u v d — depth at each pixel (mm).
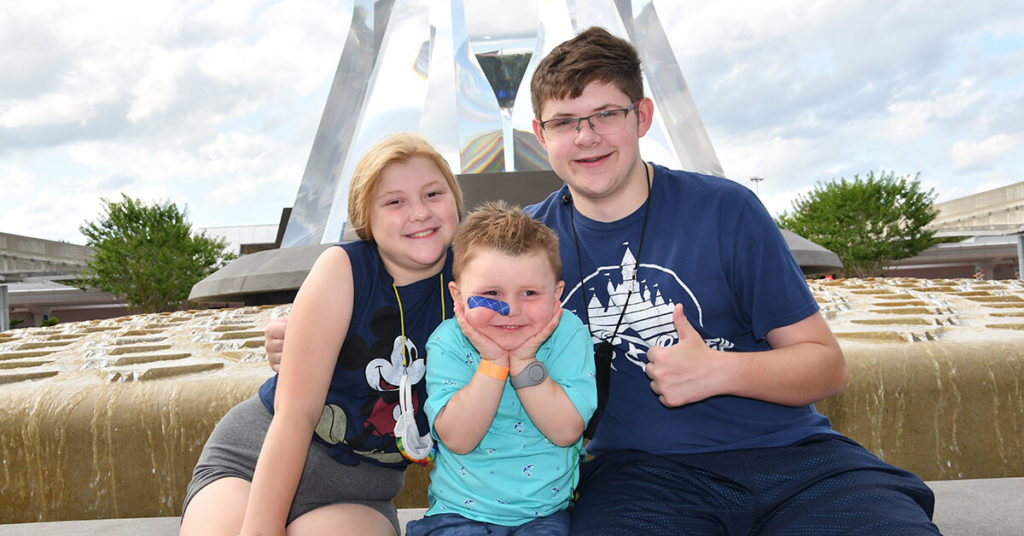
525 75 7918
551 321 1679
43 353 4703
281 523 1673
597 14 8008
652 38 7938
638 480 1865
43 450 2844
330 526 1780
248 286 6641
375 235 1823
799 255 6965
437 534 1726
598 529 1709
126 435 2834
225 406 2850
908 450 2939
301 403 1734
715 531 1765
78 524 2531
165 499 2854
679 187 1993
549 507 1783
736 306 1950
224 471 1884
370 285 1867
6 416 2846
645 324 1945
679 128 7645
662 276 1935
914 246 32688
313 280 1813
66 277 34375
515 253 1656
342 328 1803
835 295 6688
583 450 2127
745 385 1732
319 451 1921
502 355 1673
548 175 6879
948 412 2928
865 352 3012
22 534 2424
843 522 1580
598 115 1900
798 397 1795
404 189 1770
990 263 40438
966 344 3027
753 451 1852
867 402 2926
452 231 1844
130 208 30469
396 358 1875
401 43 7738
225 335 4992
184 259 30734
